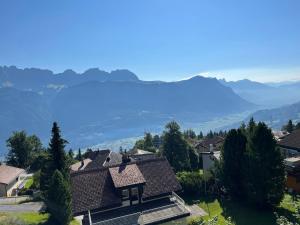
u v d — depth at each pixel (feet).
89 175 172.96
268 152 154.81
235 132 175.01
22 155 394.52
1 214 175.73
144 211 160.97
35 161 380.37
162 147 265.95
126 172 175.94
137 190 171.73
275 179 154.81
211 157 243.40
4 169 307.17
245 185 166.40
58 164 169.07
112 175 172.45
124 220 151.74
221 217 157.07
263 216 152.46
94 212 161.89
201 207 175.63
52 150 170.40
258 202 159.84
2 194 273.75
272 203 156.97
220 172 181.37
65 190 148.25
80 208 158.61
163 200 175.83
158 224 150.82
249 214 156.87
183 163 253.03
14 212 196.24
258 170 156.25
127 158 196.65
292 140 239.30
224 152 177.27
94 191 166.30
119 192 166.81
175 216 155.53
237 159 172.76
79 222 157.69
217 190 191.83
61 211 146.72
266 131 156.66
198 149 395.75
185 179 196.44
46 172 172.86
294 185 180.55
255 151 157.17
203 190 195.42
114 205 165.68
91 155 343.26
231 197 179.52
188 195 195.93
